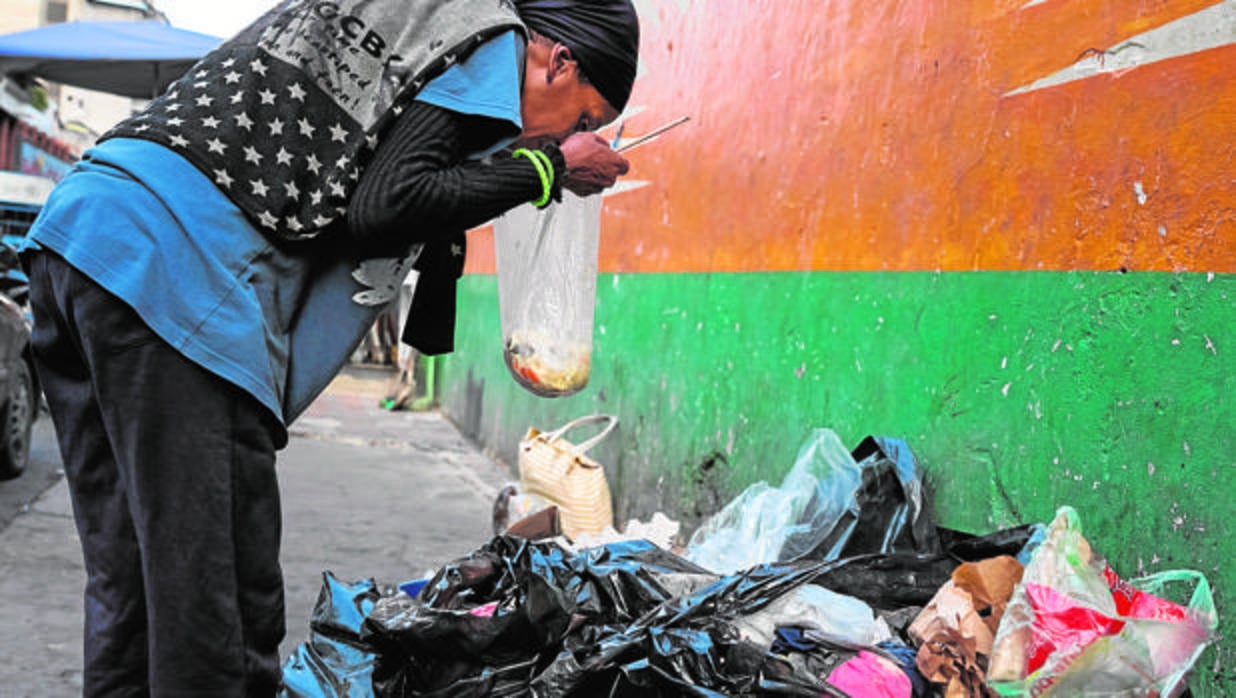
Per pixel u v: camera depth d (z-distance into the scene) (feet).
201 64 5.92
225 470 5.52
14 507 18.43
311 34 5.69
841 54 12.64
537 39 6.46
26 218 36.68
